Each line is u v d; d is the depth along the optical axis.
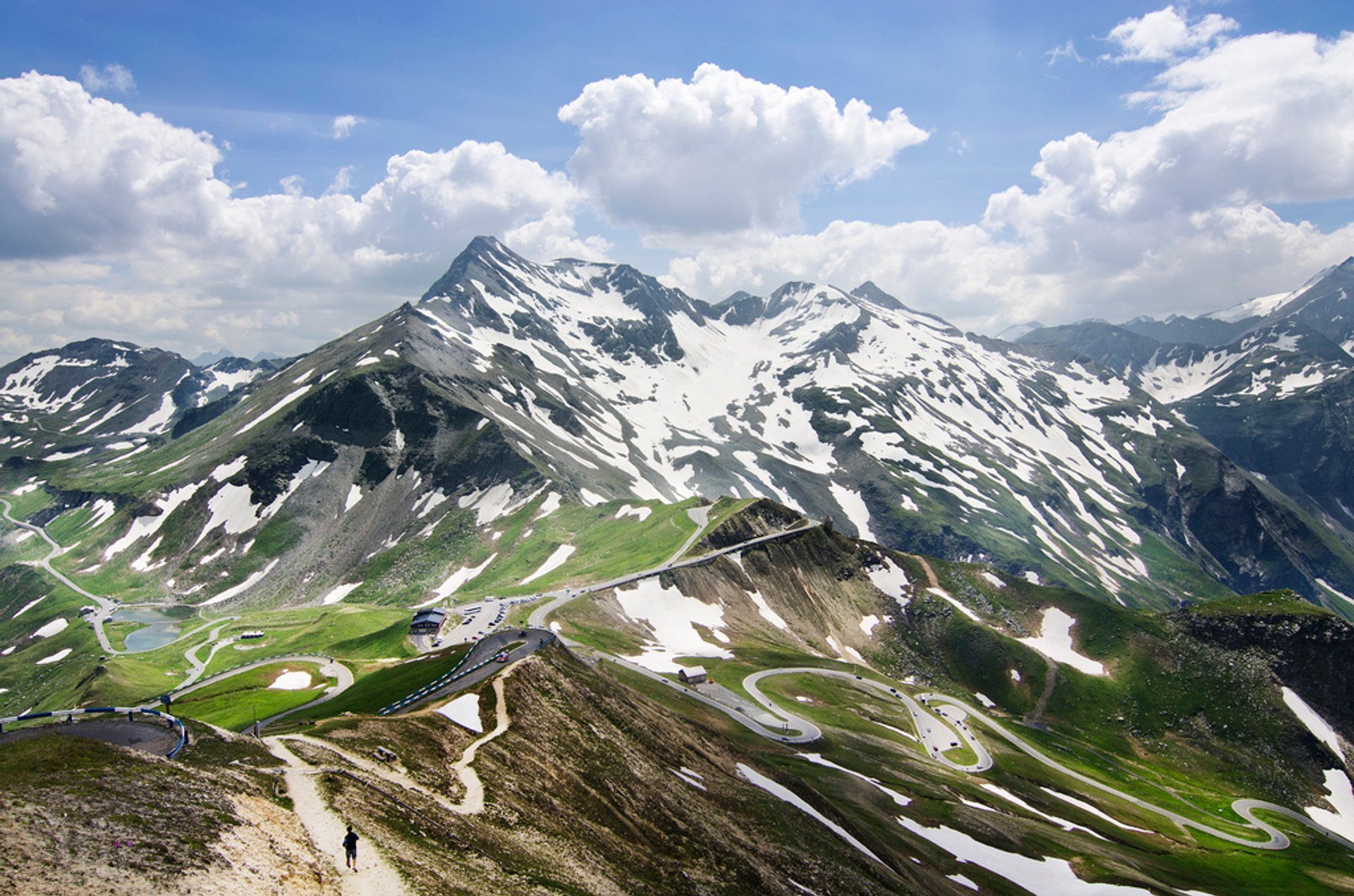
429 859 42.75
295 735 60.69
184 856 35.09
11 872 30.42
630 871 55.16
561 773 68.19
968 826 109.12
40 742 44.78
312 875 37.28
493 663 96.94
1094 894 95.88
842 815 95.12
